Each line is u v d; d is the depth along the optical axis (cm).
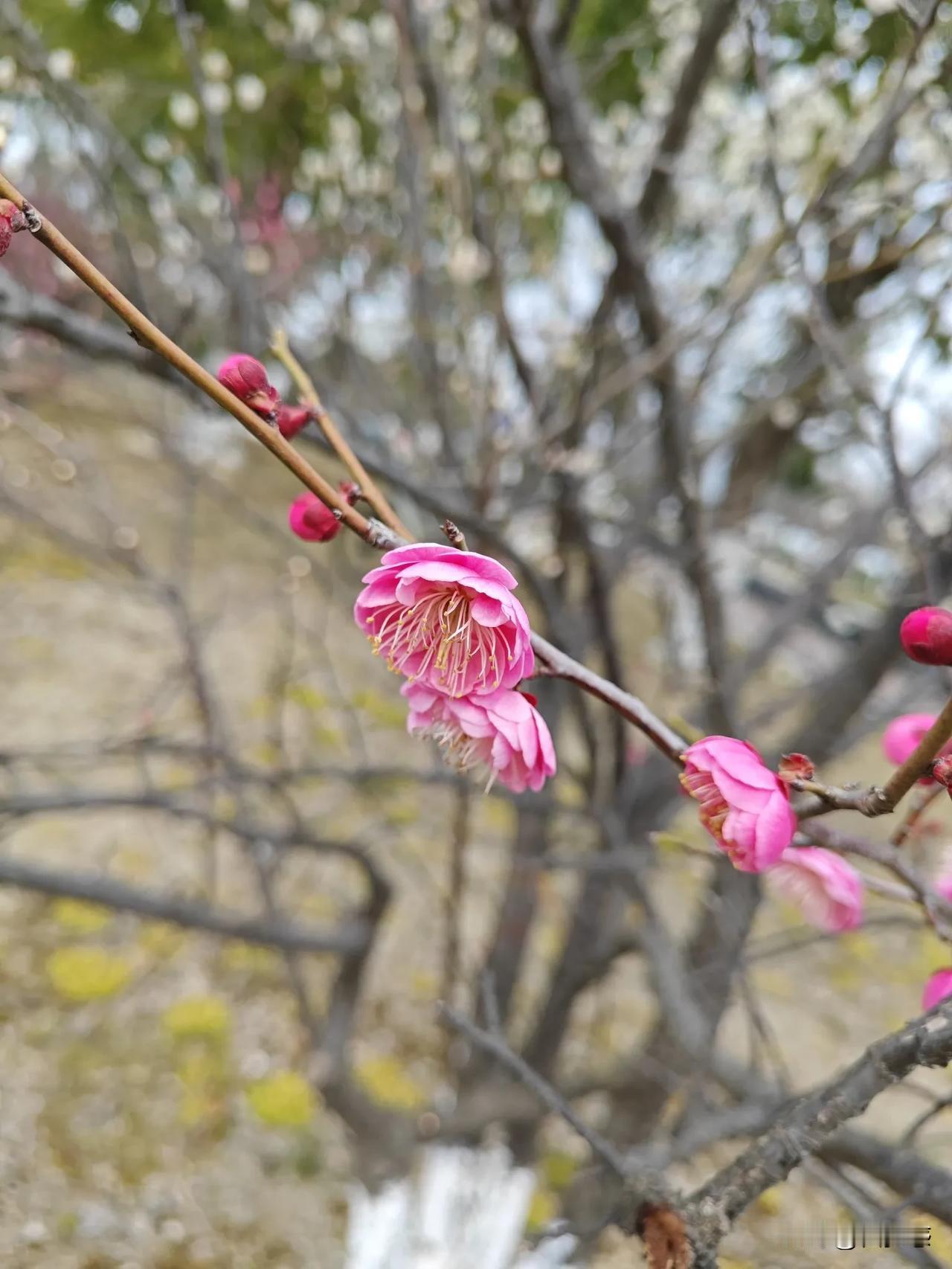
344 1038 48
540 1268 32
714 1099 40
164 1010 57
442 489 42
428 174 43
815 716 43
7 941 60
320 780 55
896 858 18
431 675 15
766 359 51
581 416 39
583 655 43
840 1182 25
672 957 39
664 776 47
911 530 28
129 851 68
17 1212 42
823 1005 61
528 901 51
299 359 37
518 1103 45
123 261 30
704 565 41
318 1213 46
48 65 36
